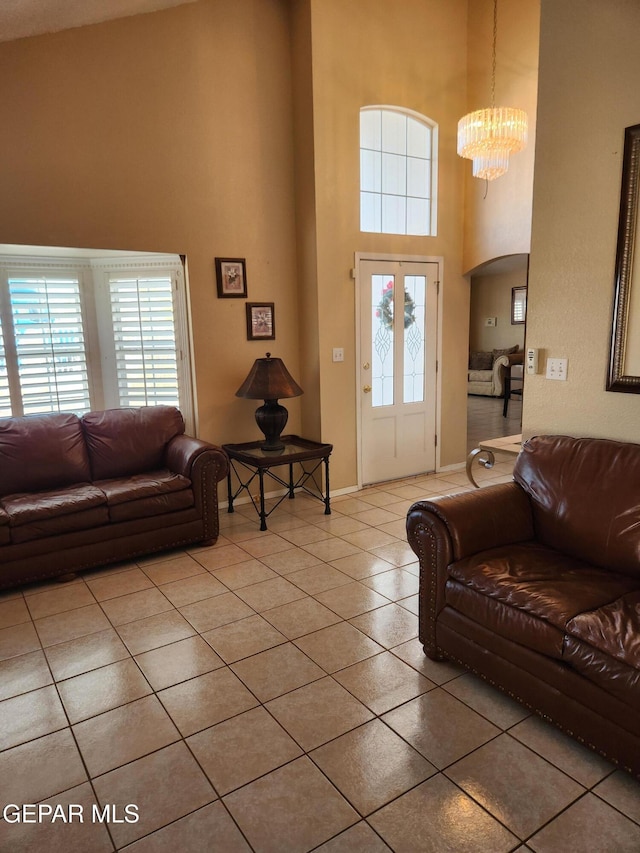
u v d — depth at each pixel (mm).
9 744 1969
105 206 3715
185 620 2787
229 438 4453
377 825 1613
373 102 4402
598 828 1593
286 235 4496
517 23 4352
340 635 2629
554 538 2443
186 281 4145
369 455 4875
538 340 2900
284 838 1580
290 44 4289
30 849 1573
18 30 3166
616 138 2461
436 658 2396
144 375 4336
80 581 3240
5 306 3861
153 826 1632
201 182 4059
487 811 1653
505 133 3814
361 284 4570
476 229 4930
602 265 2574
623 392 2535
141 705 2160
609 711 1722
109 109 3664
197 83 3959
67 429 3740
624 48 2389
